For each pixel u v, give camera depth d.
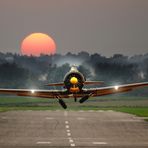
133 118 140.00
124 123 120.44
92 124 117.69
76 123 120.69
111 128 106.94
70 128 107.19
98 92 129.12
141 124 117.12
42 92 129.38
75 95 128.38
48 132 98.31
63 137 89.62
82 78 126.62
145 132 97.94
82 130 102.62
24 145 78.38
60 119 135.50
